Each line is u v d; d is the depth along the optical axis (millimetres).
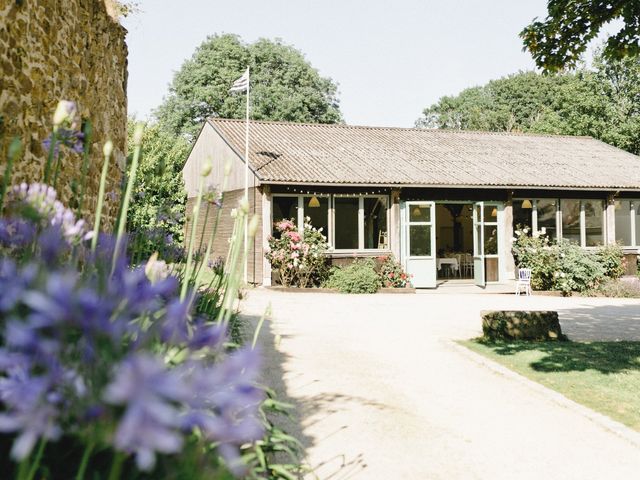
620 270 23203
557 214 24250
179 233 15164
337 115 48906
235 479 2102
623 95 40719
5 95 5363
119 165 9805
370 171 21953
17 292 1325
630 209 25219
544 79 59656
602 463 5223
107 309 1198
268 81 47062
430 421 6301
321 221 21500
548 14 10430
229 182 23359
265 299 17062
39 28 6184
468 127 62938
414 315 14523
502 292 21438
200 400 1310
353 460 5070
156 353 1773
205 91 44000
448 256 27281
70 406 1259
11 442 1842
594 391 7496
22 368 1277
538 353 9828
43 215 2312
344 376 8148
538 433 5996
